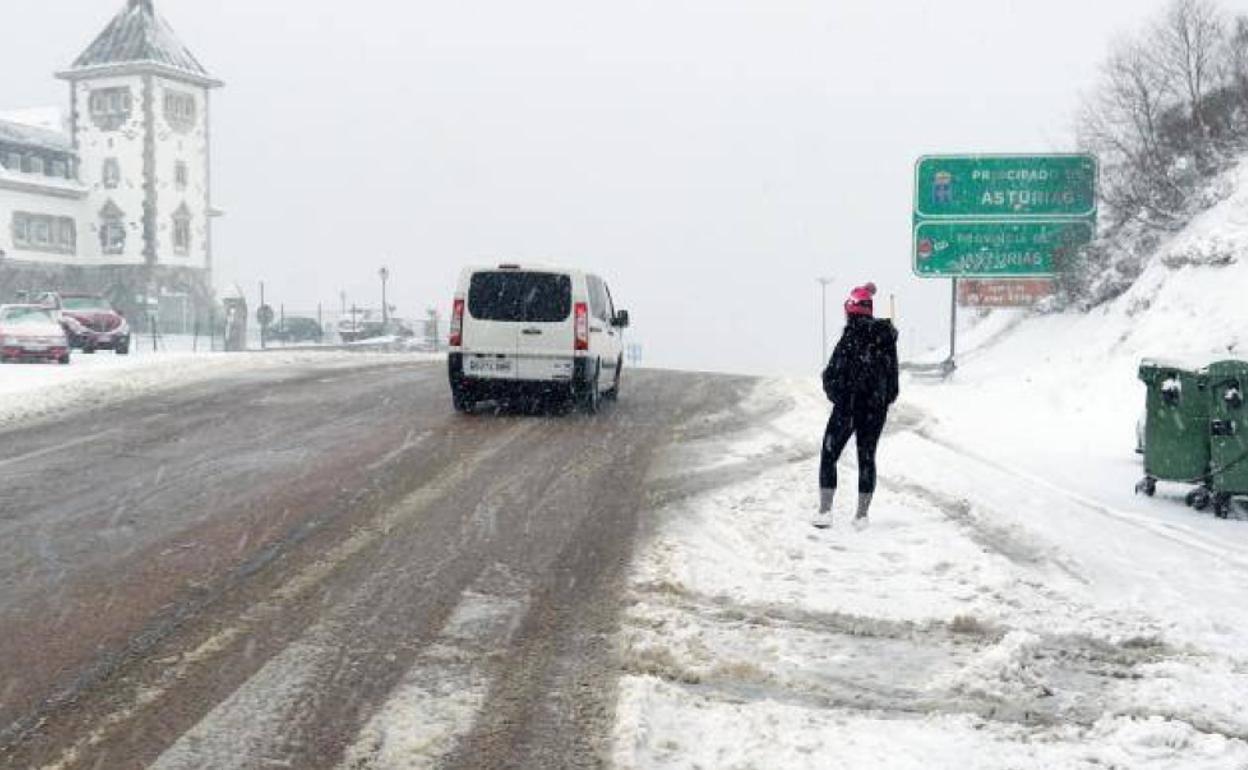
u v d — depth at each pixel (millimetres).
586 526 7762
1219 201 18344
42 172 61844
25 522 7516
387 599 5961
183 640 5246
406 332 49844
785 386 19500
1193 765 4184
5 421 12445
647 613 5785
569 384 13953
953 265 21734
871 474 7934
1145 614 6125
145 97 62406
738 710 4586
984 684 4953
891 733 4406
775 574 6688
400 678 4852
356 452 10609
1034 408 15508
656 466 10320
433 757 4102
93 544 6953
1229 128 19875
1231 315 14297
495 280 14102
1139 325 16141
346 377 18859
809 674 5062
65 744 4129
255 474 9352
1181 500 9414
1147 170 20562
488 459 10445
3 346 22531
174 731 4262
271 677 4820
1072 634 5742
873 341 7859
